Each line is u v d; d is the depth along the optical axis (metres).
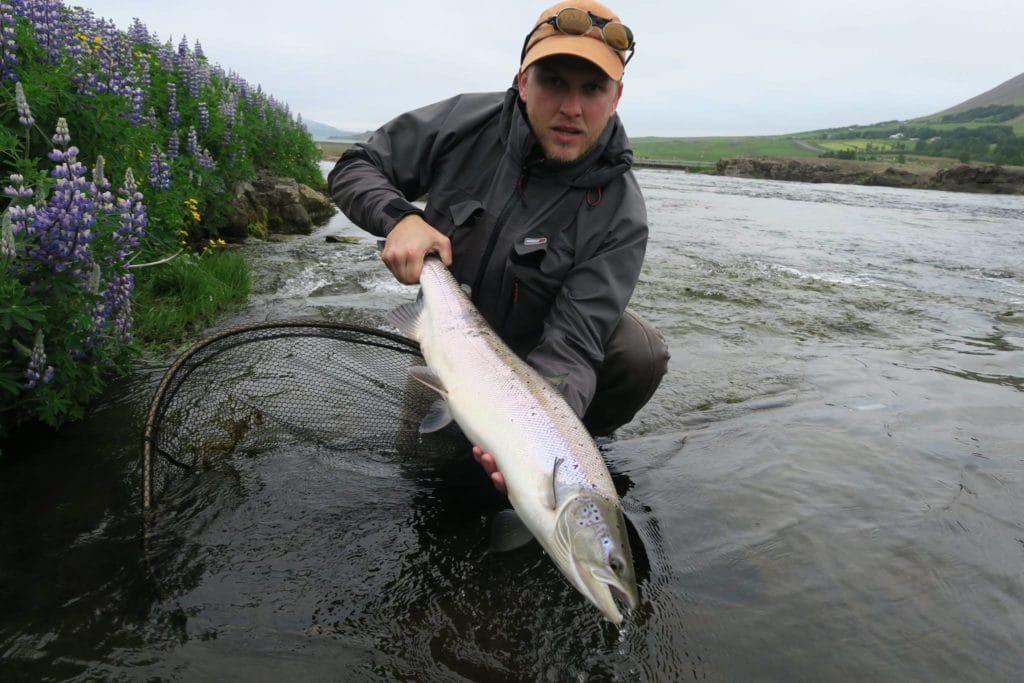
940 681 0.71
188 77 3.07
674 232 4.59
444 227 1.16
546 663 0.72
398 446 1.14
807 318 2.27
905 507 1.05
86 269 1.22
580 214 1.09
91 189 1.26
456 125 1.17
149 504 0.91
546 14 1.04
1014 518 1.03
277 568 0.85
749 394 1.54
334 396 1.15
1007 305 2.62
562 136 1.03
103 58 1.91
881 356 1.87
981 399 1.54
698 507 1.04
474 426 0.88
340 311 1.98
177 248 2.17
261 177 4.14
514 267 1.09
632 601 0.70
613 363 1.17
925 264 3.64
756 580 0.87
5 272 1.05
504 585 0.85
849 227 5.50
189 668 0.68
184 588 0.80
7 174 1.45
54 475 1.00
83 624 0.73
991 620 0.81
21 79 1.53
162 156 2.14
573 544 0.73
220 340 1.07
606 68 0.97
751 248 3.99
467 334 0.94
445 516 0.99
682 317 2.21
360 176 1.16
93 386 1.21
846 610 0.82
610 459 1.20
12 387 1.04
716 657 0.74
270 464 1.08
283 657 0.71
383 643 0.74
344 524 0.95
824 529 0.98
